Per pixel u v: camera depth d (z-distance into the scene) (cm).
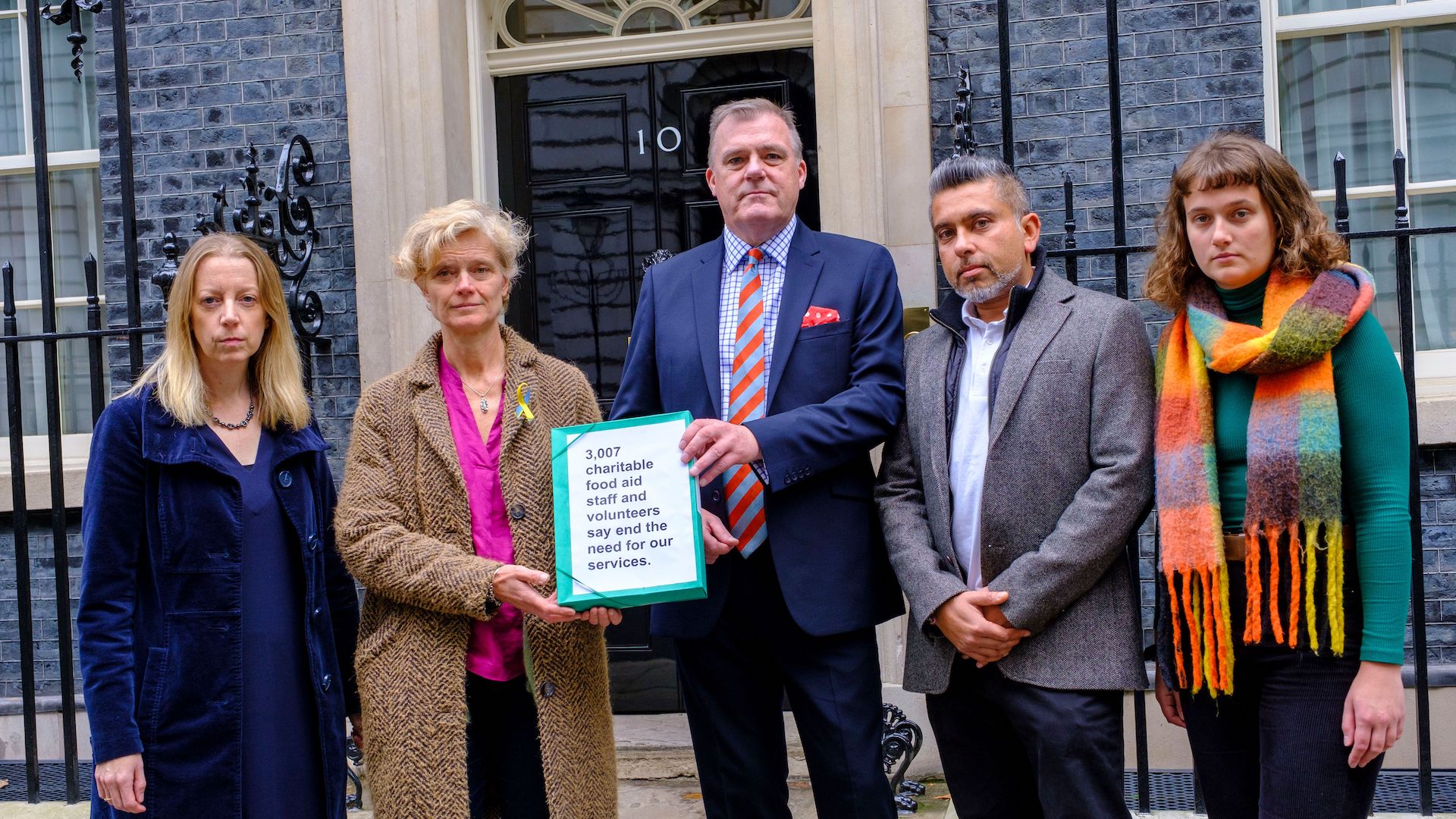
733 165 228
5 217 447
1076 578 199
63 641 326
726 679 229
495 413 223
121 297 414
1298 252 188
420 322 385
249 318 208
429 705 208
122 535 201
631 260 411
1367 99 378
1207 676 188
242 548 206
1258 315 194
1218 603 187
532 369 226
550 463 218
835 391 224
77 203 442
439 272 218
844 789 219
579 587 204
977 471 213
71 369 439
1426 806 284
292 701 208
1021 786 221
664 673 402
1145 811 293
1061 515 206
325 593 217
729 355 229
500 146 420
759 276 233
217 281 205
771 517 221
